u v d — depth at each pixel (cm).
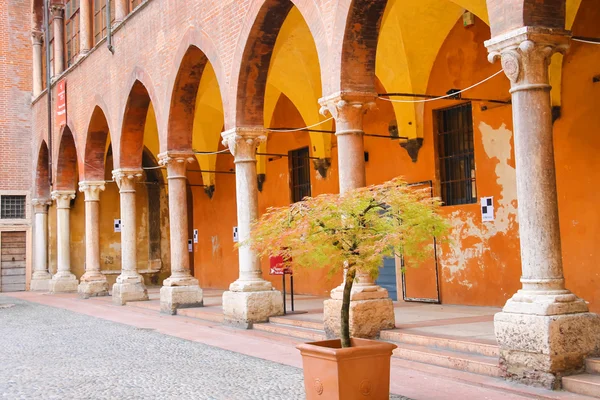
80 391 815
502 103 1295
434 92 1458
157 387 821
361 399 620
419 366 848
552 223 725
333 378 619
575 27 1151
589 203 1134
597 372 693
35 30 2850
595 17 1120
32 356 1099
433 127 1462
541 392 682
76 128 2297
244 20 1298
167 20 1634
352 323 988
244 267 1320
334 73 1046
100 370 951
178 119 1620
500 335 747
